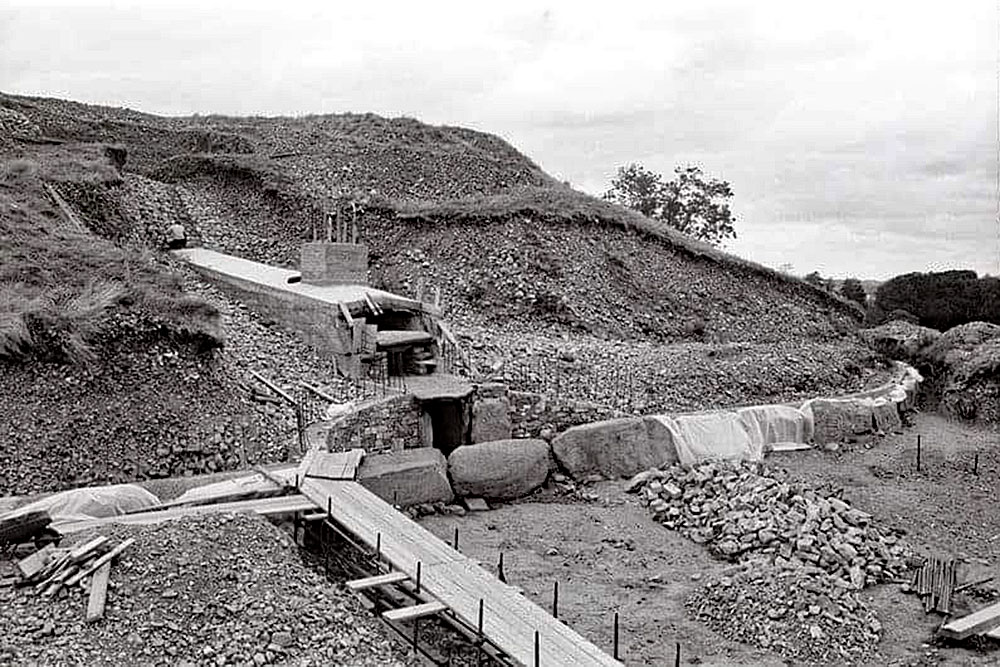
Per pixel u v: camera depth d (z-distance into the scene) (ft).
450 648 50.14
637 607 59.82
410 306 92.99
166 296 78.64
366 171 162.61
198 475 65.98
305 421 74.08
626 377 105.50
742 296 144.66
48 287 75.31
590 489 83.25
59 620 42.47
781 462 93.35
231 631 43.62
